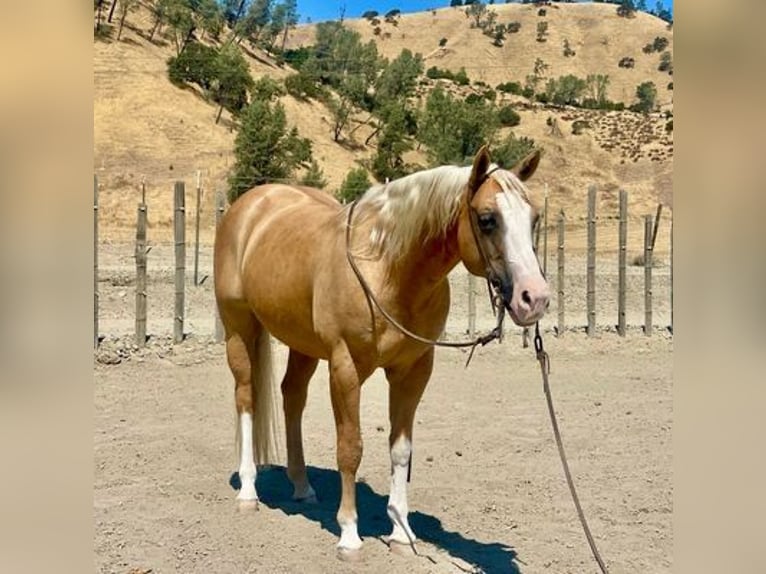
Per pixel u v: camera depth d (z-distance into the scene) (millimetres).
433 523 4801
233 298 5078
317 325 4199
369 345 4008
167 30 49281
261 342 5172
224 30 59031
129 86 39000
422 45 112000
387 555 4273
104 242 23109
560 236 11484
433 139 41750
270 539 4457
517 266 3354
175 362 9336
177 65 41625
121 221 27875
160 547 4305
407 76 58094
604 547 4430
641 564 4199
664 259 24062
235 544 4375
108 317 11789
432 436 6762
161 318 11898
